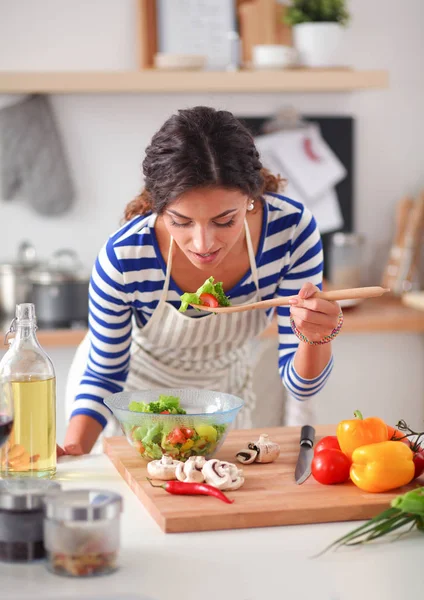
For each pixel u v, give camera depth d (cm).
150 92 338
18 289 319
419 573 110
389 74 350
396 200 357
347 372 329
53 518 107
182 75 311
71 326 306
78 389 181
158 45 327
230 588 106
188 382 205
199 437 141
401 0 346
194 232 143
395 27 347
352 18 344
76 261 325
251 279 179
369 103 351
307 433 156
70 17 328
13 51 328
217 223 143
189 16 326
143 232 172
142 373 203
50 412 139
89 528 107
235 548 116
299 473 139
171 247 172
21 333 138
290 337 181
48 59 329
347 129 348
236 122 147
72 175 338
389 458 130
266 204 175
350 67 334
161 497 129
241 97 343
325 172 349
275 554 114
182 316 181
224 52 328
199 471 133
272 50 315
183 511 123
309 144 347
